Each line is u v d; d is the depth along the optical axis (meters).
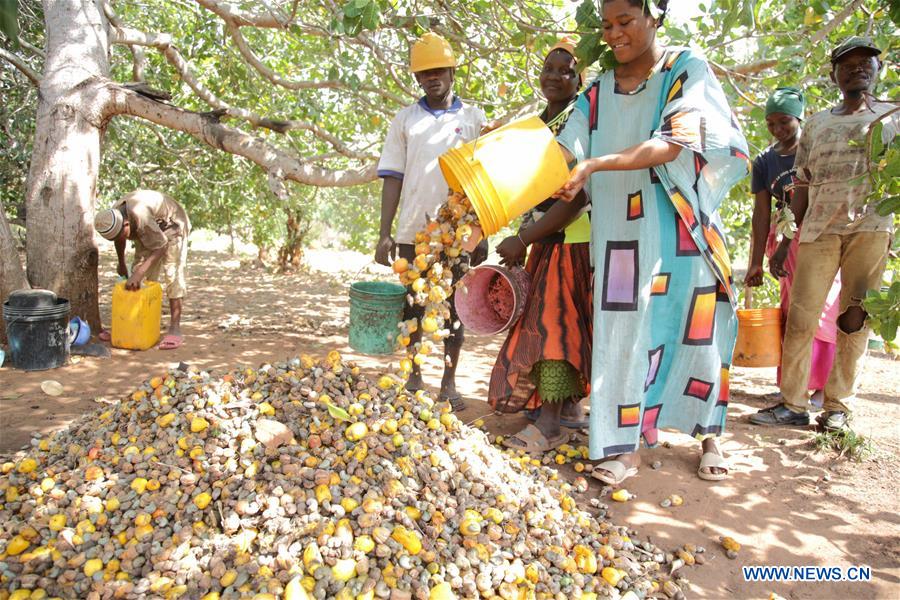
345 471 2.61
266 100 8.33
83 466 2.66
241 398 2.87
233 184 10.47
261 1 5.20
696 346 3.12
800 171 4.02
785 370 4.23
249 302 8.16
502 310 3.68
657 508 3.15
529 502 2.74
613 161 2.66
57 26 5.34
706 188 3.01
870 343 5.76
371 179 5.70
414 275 2.88
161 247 5.34
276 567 2.22
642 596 2.45
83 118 5.31
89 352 5.10
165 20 8.90
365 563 2.24
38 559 2.18
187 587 2.16
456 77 6.42
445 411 3.15
